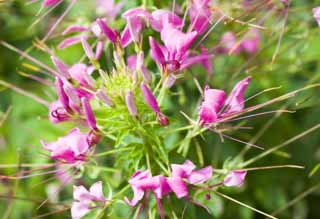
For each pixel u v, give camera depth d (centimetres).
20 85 67
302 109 69
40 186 63
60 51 64
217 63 63
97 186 50
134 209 53
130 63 54
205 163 61
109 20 59
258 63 63
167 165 50
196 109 56
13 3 65
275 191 69
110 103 49
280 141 68
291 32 62
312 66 68
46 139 65
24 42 68
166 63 50
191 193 52
